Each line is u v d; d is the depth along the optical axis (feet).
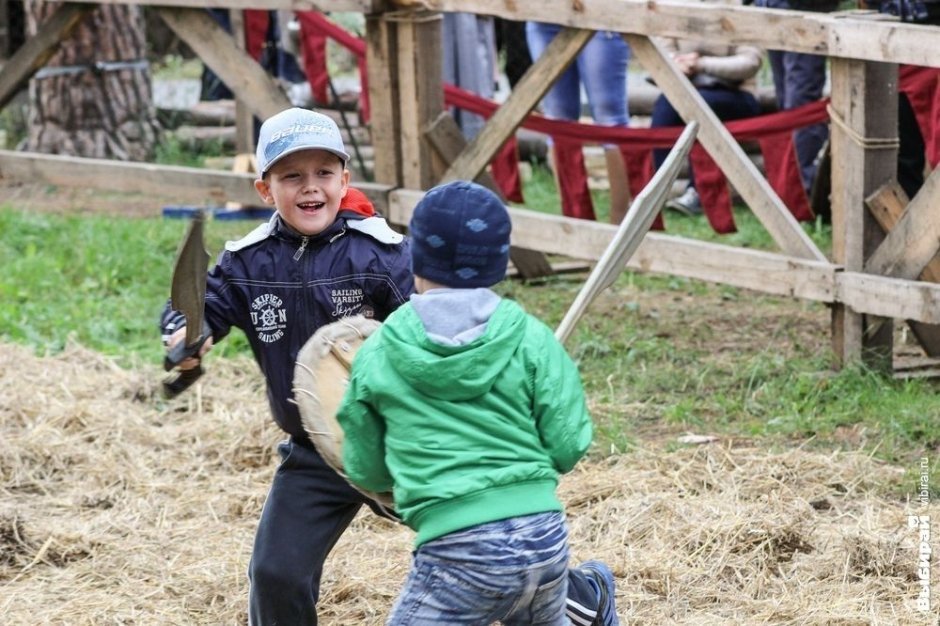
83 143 44.42
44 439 23.25
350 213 14.85
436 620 12.09
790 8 34.01
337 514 14.56
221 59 32.22
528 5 27.55
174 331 14.35
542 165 43.06
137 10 44.88
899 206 24.57
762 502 19.99
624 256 15.40
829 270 24.98
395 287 14.69
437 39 29.99
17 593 18.26
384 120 30.58
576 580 14.57
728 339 28.63
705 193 27.94
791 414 23.82
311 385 13.44
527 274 32.76
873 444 22.44
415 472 12.01
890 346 25.55
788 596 17.39
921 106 25.95
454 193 12.18
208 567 19.01
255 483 22.00
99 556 19.40
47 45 34.76
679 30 25.55
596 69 34.06
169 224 38.22
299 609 14.33
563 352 12.45
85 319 30.37
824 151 33.55
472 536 11.86
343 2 29.66
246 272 14.75
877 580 17.66
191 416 25.03
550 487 12.25
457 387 11.86
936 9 29.27
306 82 44.47
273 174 14.37
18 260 34.19
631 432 23.59
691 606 17.49
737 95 36.50
